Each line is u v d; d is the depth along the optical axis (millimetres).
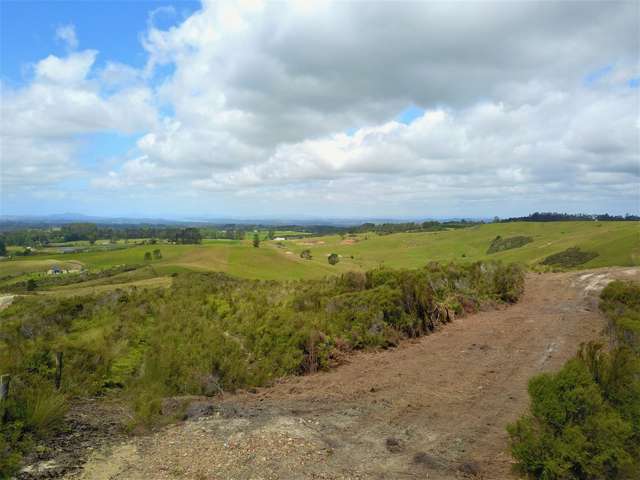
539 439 5168
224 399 8164
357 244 157000
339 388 8914
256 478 5023
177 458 5484
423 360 10898
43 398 6398
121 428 6438
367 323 12641
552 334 13250
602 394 5477
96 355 8859
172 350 9289
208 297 15094
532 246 112312
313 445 5977
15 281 71375
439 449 6027
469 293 18406
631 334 10891
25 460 5277
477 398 8164
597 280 24641
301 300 14555
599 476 4902
